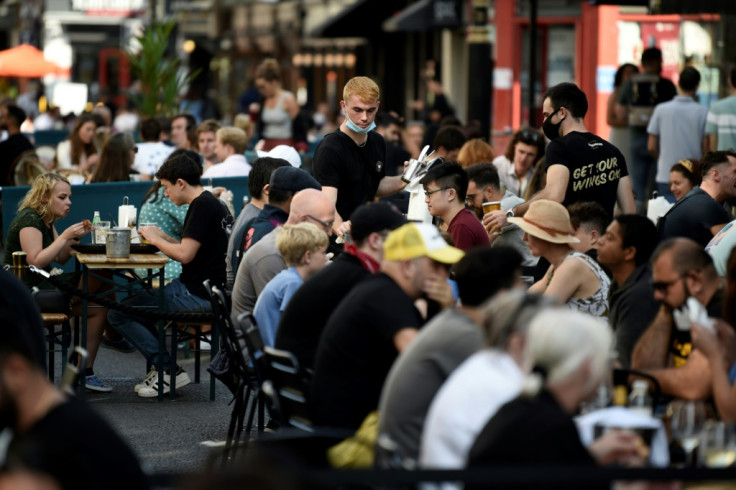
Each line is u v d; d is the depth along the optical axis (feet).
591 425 31.55
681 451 33.60
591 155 58.80
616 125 99.45
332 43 254.27
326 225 52.13
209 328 72.08
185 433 55.36
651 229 43.60
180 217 70.49
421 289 38.06
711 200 59.36
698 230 59.06
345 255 42.98
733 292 36.63
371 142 63.05
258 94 158.10
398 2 201.87
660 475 25.68
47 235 64.18
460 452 29.50
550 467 25.53
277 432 39.99
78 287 64.80
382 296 37.65
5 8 330.13
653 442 31.45
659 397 36.01
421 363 33.37
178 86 135.85
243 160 90.17
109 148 82.69
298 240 48.78
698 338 34.63
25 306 40.78
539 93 144.56
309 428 38.14
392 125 100.63
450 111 143.43
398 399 33.32
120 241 60.70
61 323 61.00
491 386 29.50
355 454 35.22
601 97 136.36
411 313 37.65
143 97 135.44
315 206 51.98
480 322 34.45
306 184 57.06
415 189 59.52
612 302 42.70
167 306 62.64
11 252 63.72
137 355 75.82
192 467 49.21
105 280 60.85
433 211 55.98
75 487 21.65
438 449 29.78
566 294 46.62
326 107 221.87
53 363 62.23
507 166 80.23
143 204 71.46
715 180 60.80
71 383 33.76
